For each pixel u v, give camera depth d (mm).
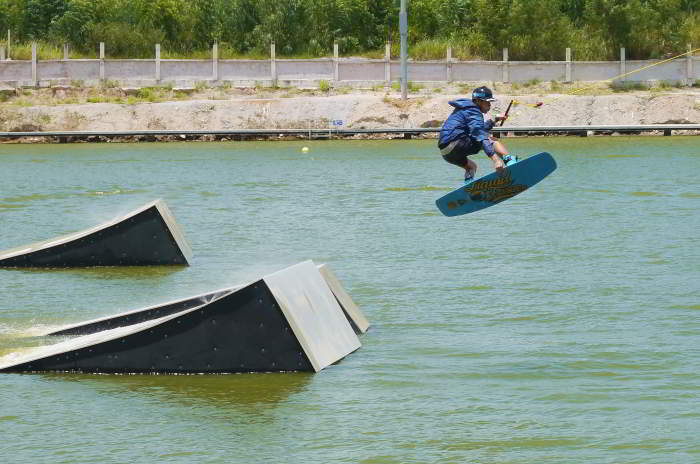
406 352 31047
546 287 40094
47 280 43094
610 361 29969
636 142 115875
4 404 26703
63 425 25203
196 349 28781
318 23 150250
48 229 57188
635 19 144125
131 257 46000
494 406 26312
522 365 29688
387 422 25203
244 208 65375
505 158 31469
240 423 25203
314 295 30828
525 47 143375
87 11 145875
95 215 62625
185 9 150875
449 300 38094
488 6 145500
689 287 39625
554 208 63219
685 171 83562
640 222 56812
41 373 29312
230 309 28750
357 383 28047
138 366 29016
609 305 36906
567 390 27453
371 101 128125
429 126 126812
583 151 103938
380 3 155000
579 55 144125
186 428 24938
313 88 134750
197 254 49000
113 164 96250
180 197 71375
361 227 56750
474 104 32375
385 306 37281
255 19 151125
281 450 23562
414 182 79438
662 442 23797
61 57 140375
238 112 127938
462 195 32406
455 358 30406
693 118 129875
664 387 27594
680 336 32562
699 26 150375
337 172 87625
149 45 146125
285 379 28375
